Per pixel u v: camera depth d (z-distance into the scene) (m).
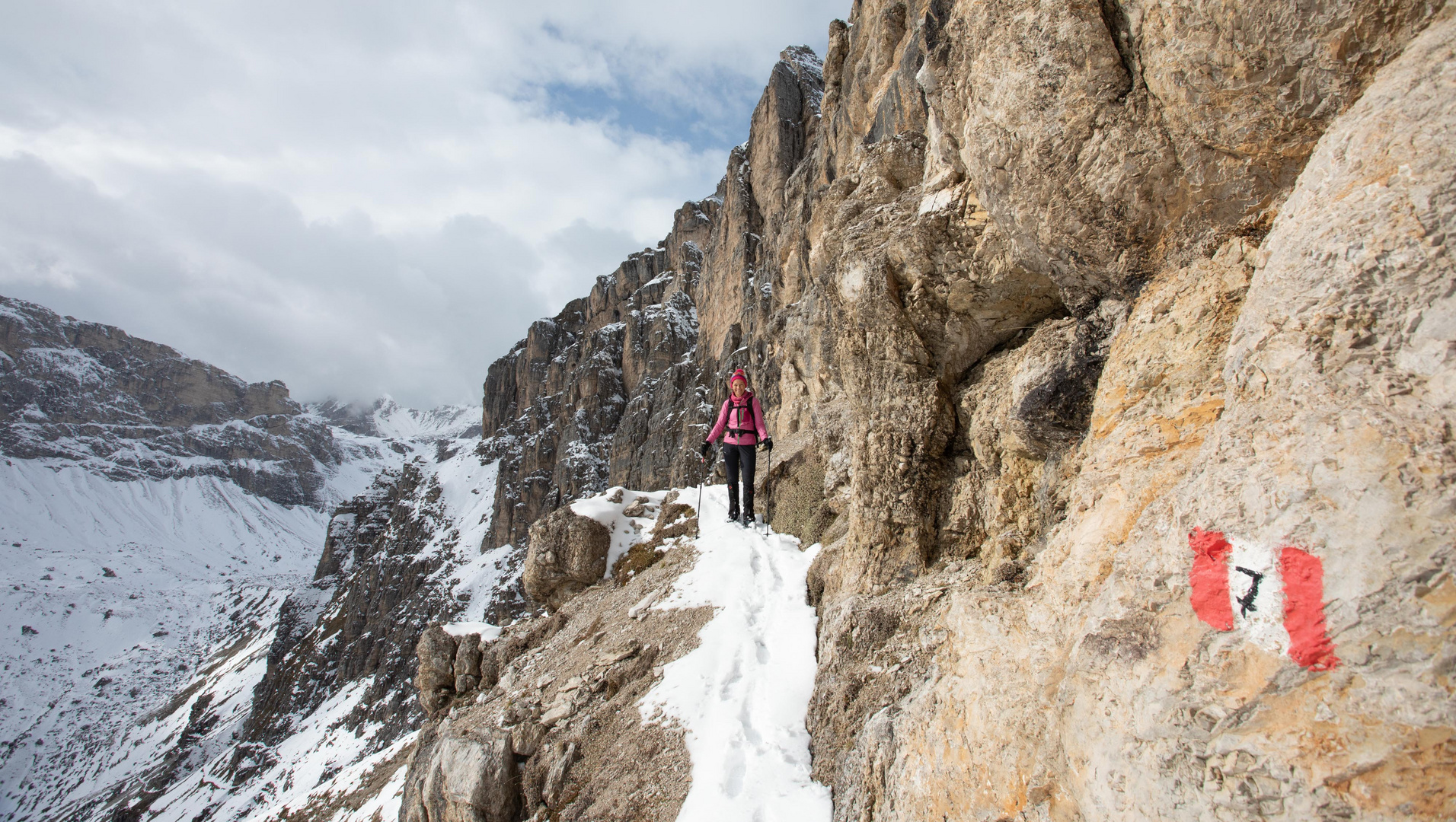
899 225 6.03
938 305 5.93
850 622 5.99
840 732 5.20
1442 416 1.88
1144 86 3.55
